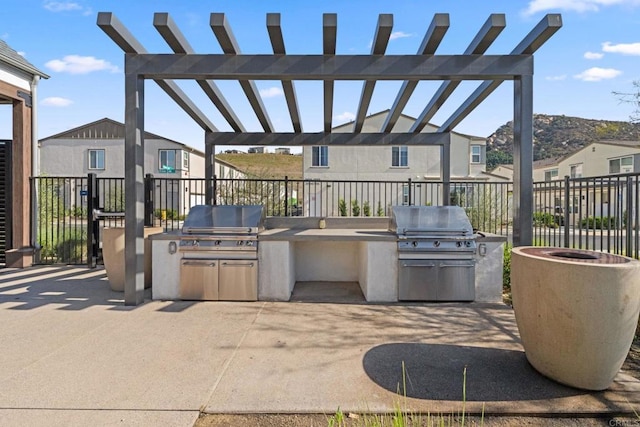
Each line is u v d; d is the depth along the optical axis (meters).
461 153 22.09
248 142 7.94
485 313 4.46
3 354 3.20
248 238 4.97
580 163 25.25
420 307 4.72
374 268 4.99
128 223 4.73
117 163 23.38
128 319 4.18
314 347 3.38
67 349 3.31
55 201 12.46
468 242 4.92
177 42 4.37
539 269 2.69
